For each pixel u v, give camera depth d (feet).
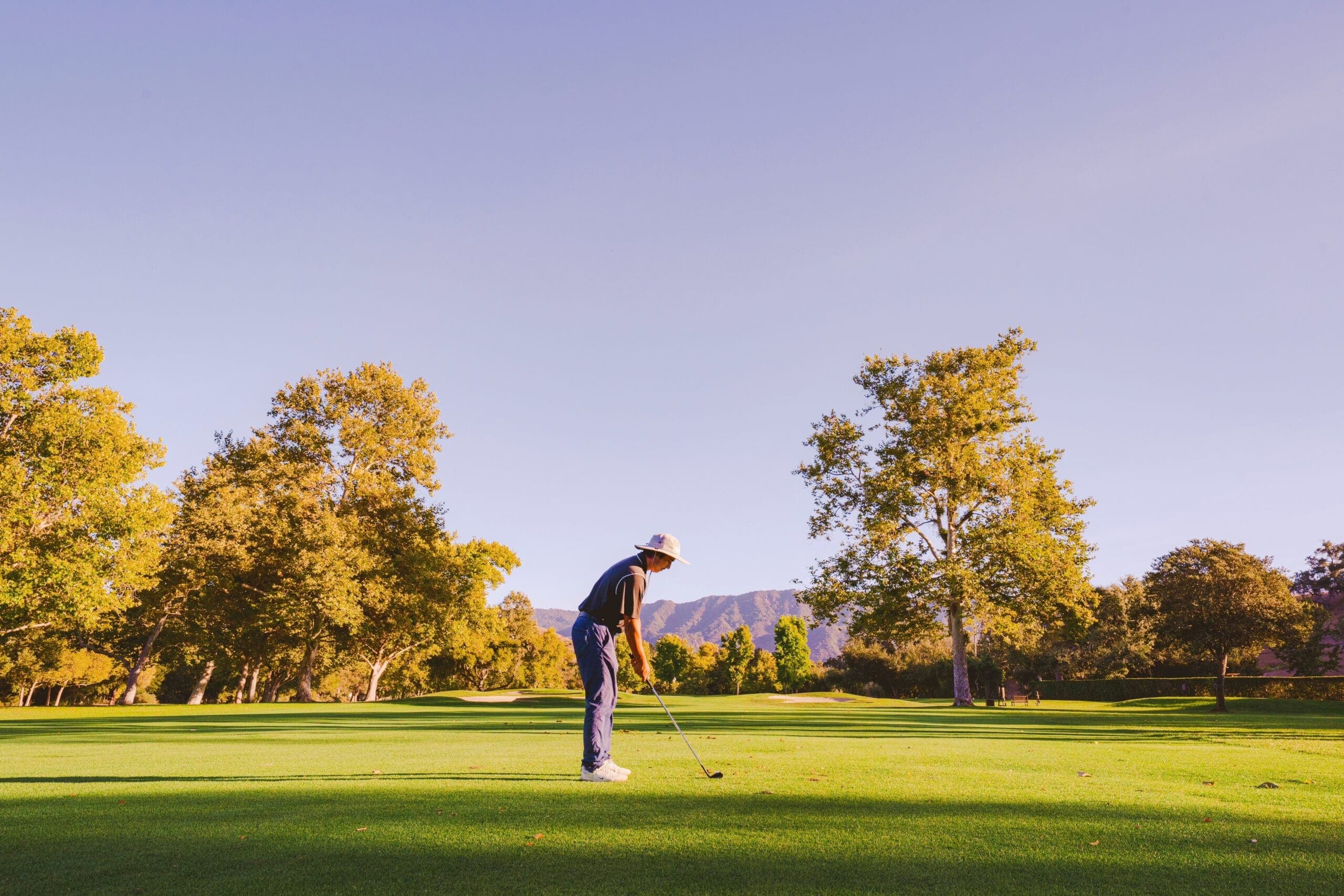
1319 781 15.51
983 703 106.42
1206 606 86.79
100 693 176.14
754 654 278.87
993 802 12.50
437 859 8.87
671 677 293.84
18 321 85.40
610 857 8.96
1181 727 39.37
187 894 7.66
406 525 116.06
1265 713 63.31
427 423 120.26
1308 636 95.30
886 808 11.82
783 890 7.75
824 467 94.99
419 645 130.11
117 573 86.02
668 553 15.79
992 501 89.20
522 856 8.98
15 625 87.61
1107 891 7.73
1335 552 170.40
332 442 114.62
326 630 115.75
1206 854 9.11
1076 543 87.61
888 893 7.64
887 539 87.81
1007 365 92.07
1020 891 7.72
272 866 8.63
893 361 96.02
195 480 117.08
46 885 7.97
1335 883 8.00
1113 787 14.40
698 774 16.02
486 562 122.93
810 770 16.72
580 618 15.51
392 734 33.14
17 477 79.61
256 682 159.63
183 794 13.41
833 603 89.76
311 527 103.50
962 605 83.92
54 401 86.22
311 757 20.72
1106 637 151.74
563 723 42.57
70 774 16.85
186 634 124.06
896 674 202.59
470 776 15.85
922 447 90.63
